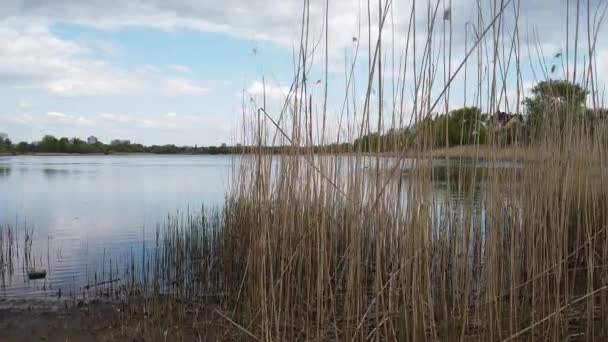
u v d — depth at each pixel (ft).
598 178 15.53
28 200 56.65
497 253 12.36
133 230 35.63
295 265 13.85
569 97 14.12
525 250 14.51
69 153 339.57
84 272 23.94
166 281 22.15
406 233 11.23
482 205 13.64
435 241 14.03
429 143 11.27
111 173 120.47
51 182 85.87
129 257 27.09
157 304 18.37
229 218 24.11
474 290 14.66
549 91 14.37
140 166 175.73
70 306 18.95
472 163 11.97
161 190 70.38
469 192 11.92
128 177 103.09
